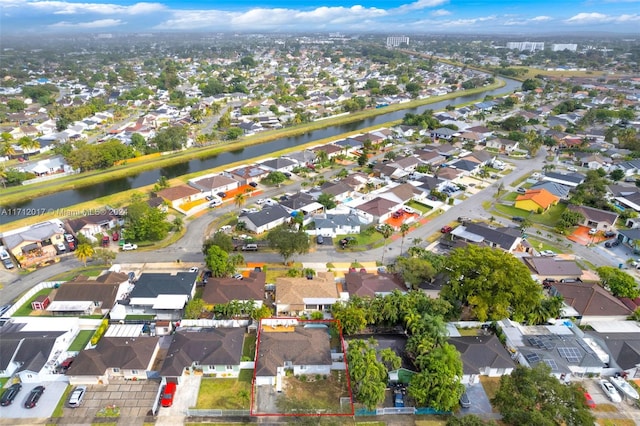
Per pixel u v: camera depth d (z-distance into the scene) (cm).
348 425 6109
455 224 12456
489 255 8312
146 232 11125
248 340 7756
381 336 7900
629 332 7950
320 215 12294
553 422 5503
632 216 12625
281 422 6144
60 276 9744
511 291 7894
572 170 17000
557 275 9744
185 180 15638
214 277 9325
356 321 7744
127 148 17900
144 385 6781
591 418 5581
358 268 10150
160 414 6234
